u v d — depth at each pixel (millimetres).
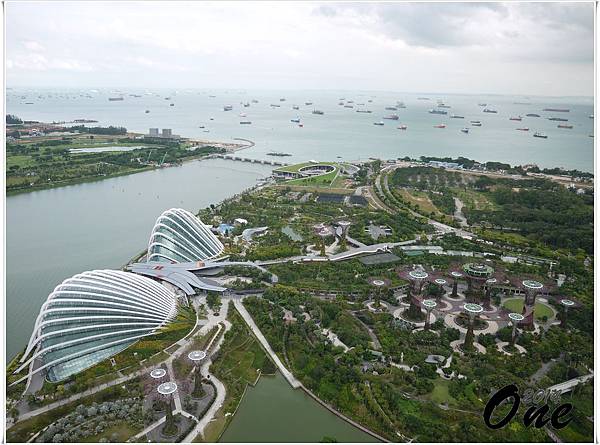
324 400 185500
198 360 185250
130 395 184000
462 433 167500
